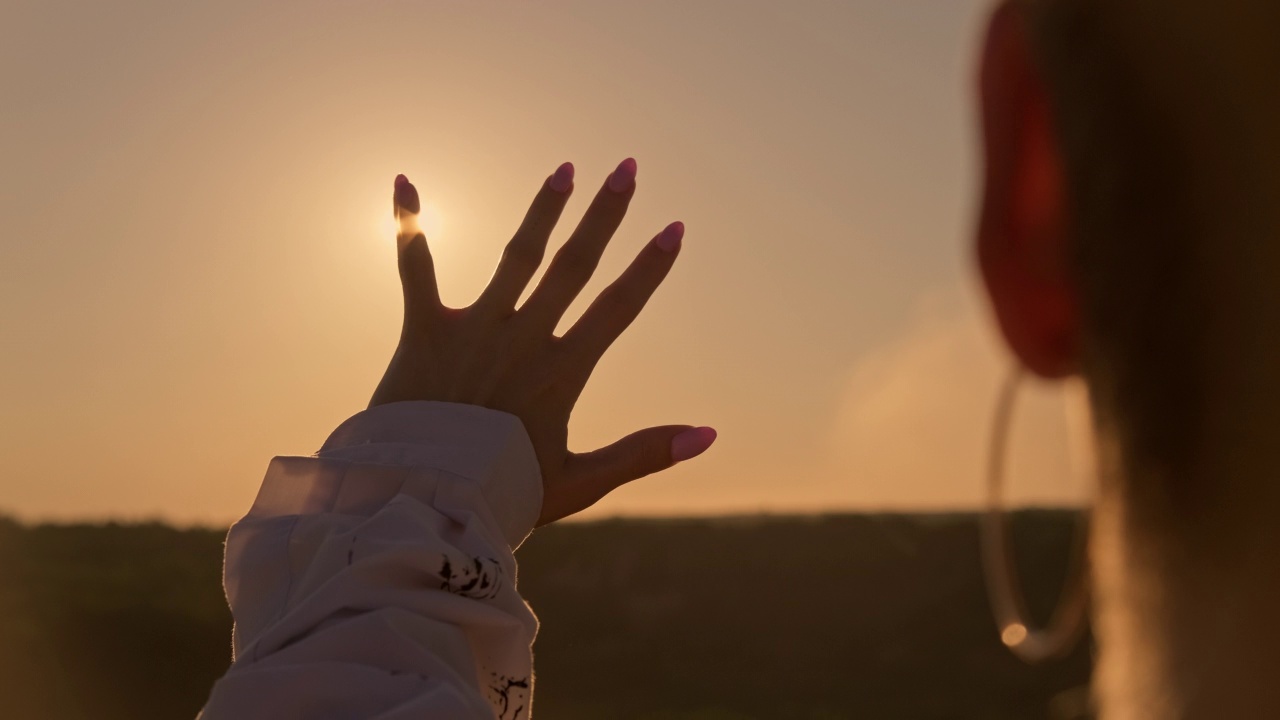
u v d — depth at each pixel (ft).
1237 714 0.82
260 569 2.08
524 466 2.20
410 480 2.13
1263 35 0.83
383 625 1.86
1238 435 0.82
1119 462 0.88
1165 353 0.85
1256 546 0.82
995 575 1.13
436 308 2.34
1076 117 0.89
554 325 2.32
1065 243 0.92
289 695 1.81
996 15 0.99
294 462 2.18
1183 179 0.84
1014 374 1.10
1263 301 0.81
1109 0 0.90
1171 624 0.86
